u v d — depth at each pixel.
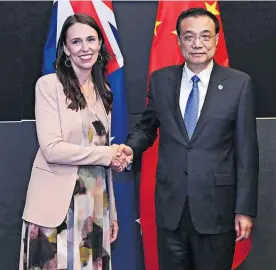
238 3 2.90
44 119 2.22
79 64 2.25
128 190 2.84
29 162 2.92
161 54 2.76
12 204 2.93
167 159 2.21
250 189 2.14
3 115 2.90
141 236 2.88
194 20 2.15
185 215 2.18
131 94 2.92
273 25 2.91
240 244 2.81
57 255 2.21
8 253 2.95
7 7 2.86
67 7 2.73
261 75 2.93
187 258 2.24
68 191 2.20
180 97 2.23
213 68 2.24
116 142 2.76
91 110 2.26
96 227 2.28
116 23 2.89
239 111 2.16
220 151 2.16
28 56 2.89
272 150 2.94
